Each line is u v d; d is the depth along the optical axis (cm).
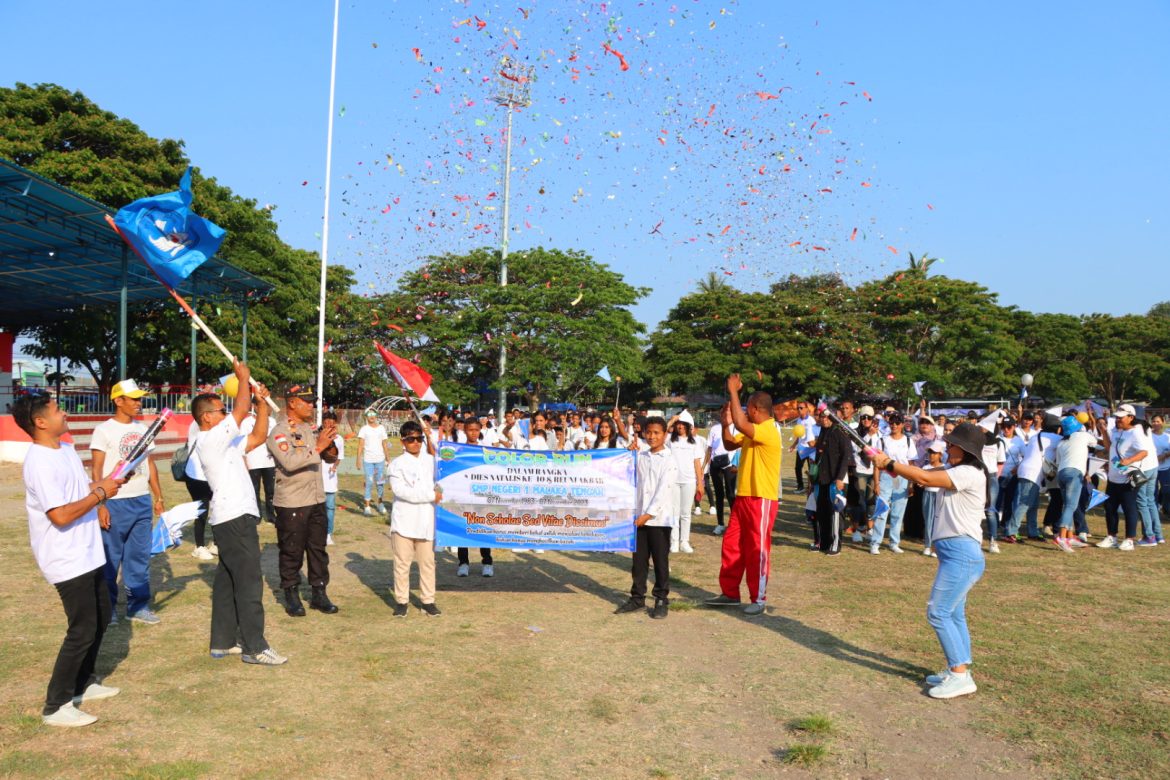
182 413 2320
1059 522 1103
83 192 2222
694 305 5462
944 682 530
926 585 866
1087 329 6228
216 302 2377
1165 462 1364
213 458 572
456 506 800
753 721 486
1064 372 5844
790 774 416
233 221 2942
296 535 706
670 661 599
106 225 1589
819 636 668
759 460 742
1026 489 1120
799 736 464
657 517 740
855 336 4869
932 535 547
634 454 806
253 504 582
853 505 1134
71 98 2438
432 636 652
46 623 651
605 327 4278
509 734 461
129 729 453
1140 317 6291
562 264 4491
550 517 799
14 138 2252
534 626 690
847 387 4947
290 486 707
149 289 2206
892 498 1071
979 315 5234
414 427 721
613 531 796
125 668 556
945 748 448
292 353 3169
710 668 584
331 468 1104
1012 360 5525
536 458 802
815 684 551
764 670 580
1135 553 1057
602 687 541
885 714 498
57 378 2662
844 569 952
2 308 2495
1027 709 505
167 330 2741
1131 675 566
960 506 531
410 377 747
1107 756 436
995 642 646
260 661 569
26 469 447
